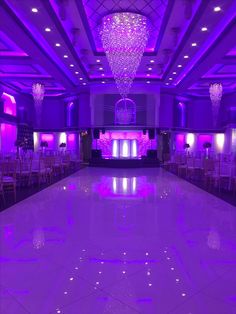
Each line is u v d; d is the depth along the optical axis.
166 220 4.36
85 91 18.31
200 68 10.77
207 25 7.23
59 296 2.16
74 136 19.80
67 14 7.26
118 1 7.14
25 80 14.23
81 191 7.18
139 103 18.98
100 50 10.62
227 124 18.94
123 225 4.08
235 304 2.05
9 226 4.02
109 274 2.52
